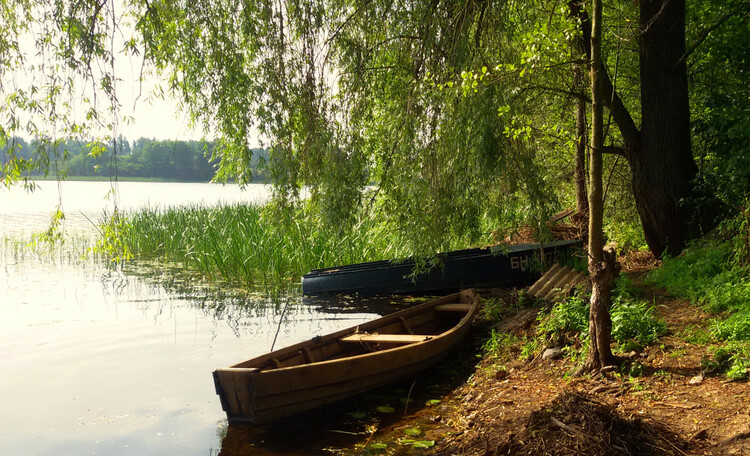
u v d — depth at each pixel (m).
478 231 7.54
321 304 10.91
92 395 6.27
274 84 7.43
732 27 9.94
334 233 8.03
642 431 4.06
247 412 5.19
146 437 5.23
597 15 5.04
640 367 5.22
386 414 5.59
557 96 9.77
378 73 8.10
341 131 7.74
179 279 13.21
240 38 7.52
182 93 7.52
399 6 7.77
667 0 8.36
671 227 9.47
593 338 5.44
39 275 13.78
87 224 25.02
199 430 5.38
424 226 7.18
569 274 9.63
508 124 6.73
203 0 7.16
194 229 15.45
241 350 7.93
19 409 5.91
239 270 13.34
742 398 4.43
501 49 7.10
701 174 8.95
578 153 11.45
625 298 7.33
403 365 6.33
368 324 7.36
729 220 8.24
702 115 10.95
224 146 8.04
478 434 4.71
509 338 7.11
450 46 7.40
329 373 5.64
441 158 7.02
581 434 3.99
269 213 8.12
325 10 7.86
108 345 8.16
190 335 8.70
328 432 5.23
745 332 5.50
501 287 10.98
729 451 3.78
